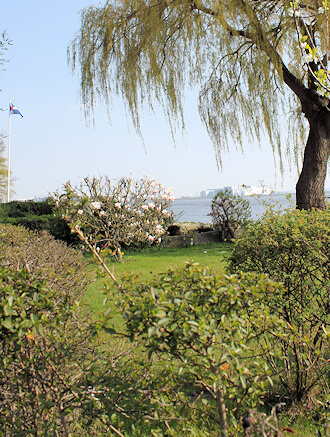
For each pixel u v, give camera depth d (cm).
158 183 1116
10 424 186
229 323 168
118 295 168
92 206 820
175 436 179
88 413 176
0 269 180
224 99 976
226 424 170
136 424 202
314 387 249
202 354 157
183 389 190
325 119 853
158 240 1177
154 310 148
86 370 183
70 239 1073
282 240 270
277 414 235
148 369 195
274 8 916
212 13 859
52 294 181
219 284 166
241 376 154
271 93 916
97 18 934
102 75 931
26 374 179
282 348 247
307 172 870
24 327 166
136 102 910
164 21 888
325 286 258
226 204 1233
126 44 902
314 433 214
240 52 957
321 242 268
